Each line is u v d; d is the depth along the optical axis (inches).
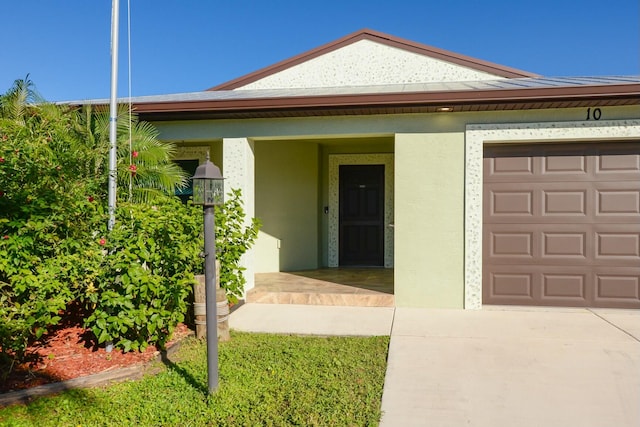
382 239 412.5
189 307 221.3
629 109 250.8
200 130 291.6
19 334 152.3
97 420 131.6
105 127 258.4
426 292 272.5
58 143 222.2
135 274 170.1
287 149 382.6
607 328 225.0
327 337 216.4
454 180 268.5
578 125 255.8
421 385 159.8
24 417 132.6
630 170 262.4
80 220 184.4
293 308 275.0
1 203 167.8
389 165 406.3
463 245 268.5
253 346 200.4
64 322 207.9
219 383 155.3
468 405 145.1
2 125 213.8
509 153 271.9
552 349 194.7
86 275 168.7
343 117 277.9
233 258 220.1
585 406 143.6
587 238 266.7
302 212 391.2
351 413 137.2
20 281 152.6
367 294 283.0
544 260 270.1
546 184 269.3
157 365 173.2
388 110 264.4
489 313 258.5
